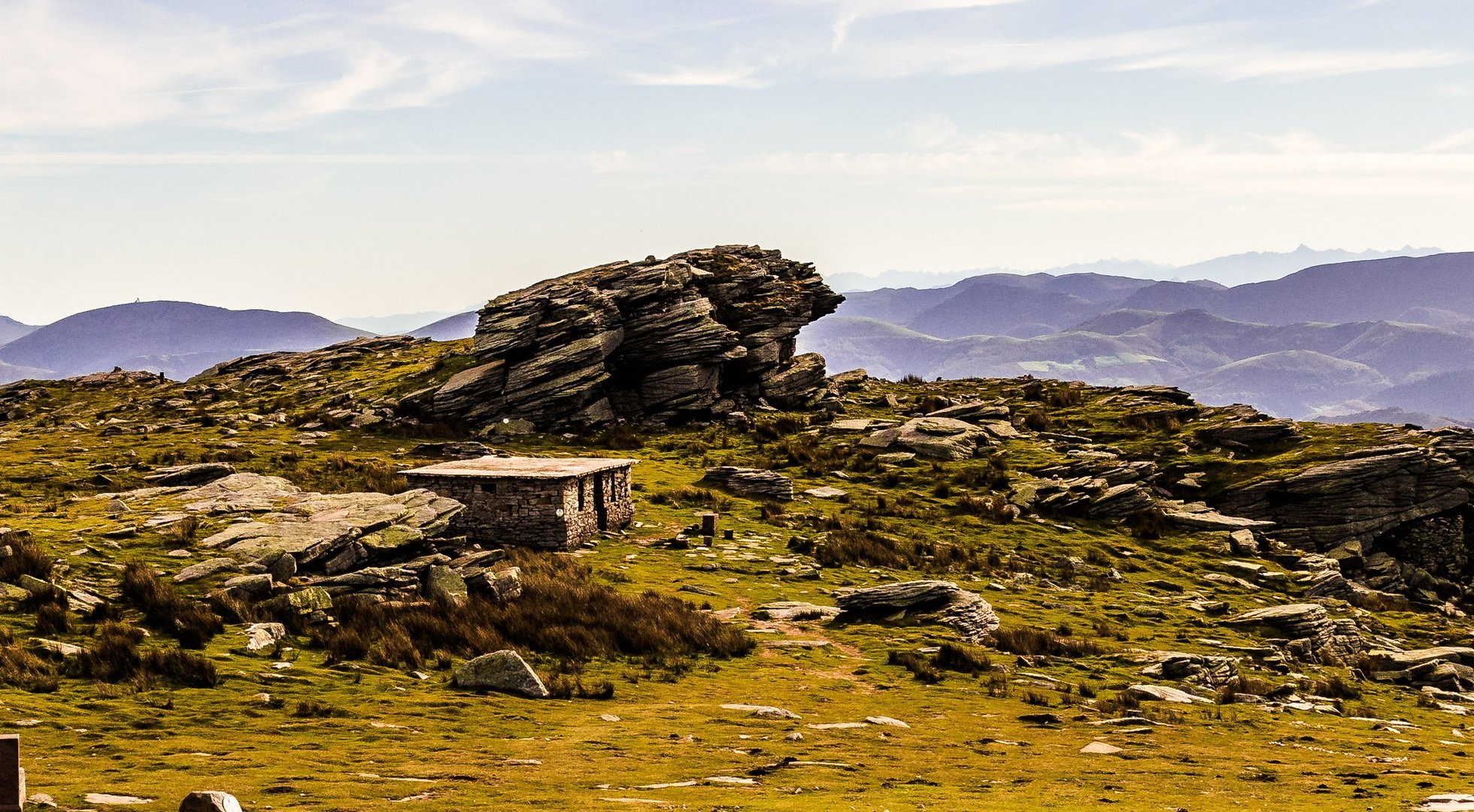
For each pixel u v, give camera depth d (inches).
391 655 1158.3
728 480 2706.7
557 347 3449.8
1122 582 2187.5
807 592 1788.9
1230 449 3240.7
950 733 1028.5
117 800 585.6
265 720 887.1
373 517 1537.9
